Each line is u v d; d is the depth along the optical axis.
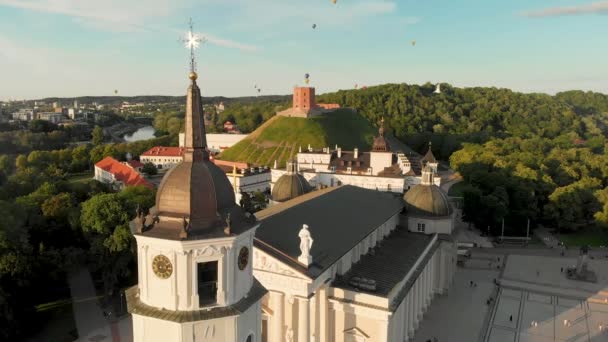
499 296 110.44
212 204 32.22
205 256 31.47
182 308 31.73
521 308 104.00
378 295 68.06
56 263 94.81
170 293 31.81
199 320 31.31
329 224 78.56
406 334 84.38
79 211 107.06
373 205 99.31
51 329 86.31
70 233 111.06
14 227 92.75
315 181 156.88
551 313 101.88
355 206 93.88
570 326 95.75
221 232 31.62
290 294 62.06
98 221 96.88
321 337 70.31
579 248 148.12
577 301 108.44
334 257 67.56
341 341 70.69
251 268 35.16
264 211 84.94
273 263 62.72
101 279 108.62
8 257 84.62
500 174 179.38
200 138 33.28
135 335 33.81
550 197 164.75
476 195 161.62
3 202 98.75
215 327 32.25
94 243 96.25
